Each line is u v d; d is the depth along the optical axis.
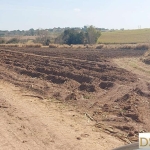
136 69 25.11
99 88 17.11
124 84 18.05
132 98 14.28
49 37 88.62
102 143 8.96
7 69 25.62
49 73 23.02
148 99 14.34
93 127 10.49
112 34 110.19
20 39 94.19
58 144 8.89
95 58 34.25
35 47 61.41
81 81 19.66
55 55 39.06
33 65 27.61
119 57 36.06
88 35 79.19
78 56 37.22
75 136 9.54
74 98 14.84
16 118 11.45
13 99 14.70
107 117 11.54
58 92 16.17
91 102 14.09
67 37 81.00
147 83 18.11
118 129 10.20
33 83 19.11
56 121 11.11
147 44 51.56
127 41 80.38
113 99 14.60
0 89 17.27
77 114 12.12
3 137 9.52
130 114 11.55
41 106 13.37
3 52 42.56
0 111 12.43
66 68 24.95
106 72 22.67
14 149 8.57
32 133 9.85
